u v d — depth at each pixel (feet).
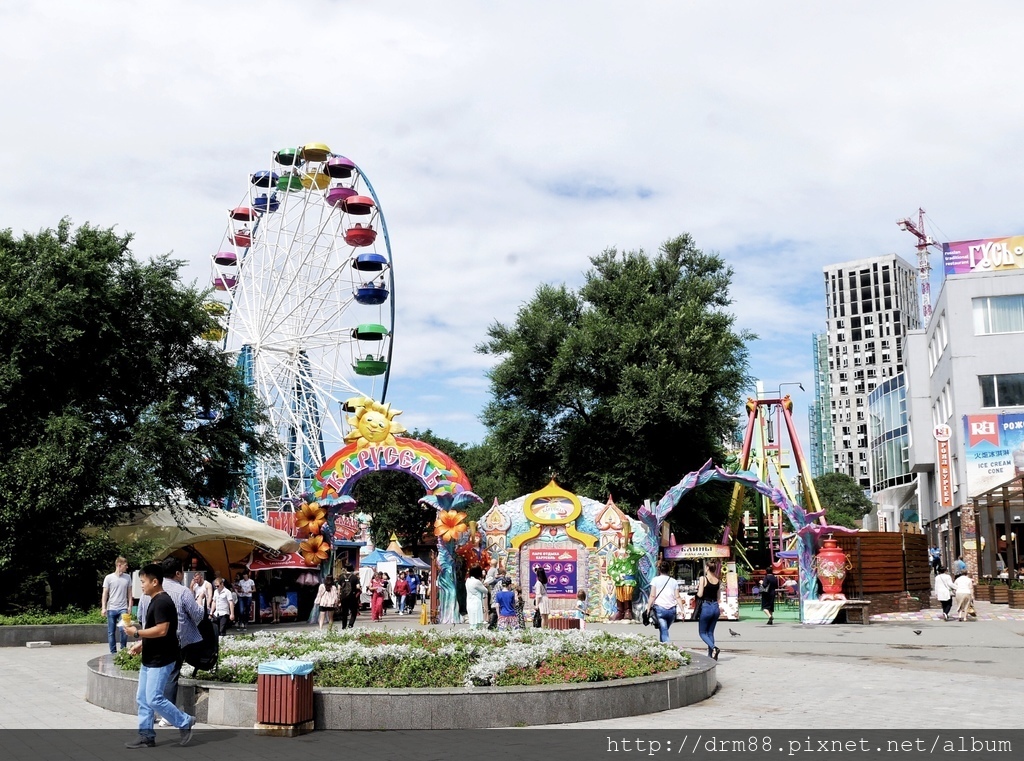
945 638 86.94
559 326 162.30
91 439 97.55
